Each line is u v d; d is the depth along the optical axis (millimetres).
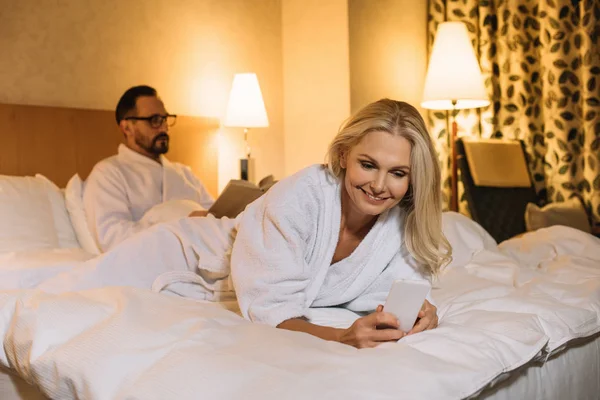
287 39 3941
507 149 3686
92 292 1428
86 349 1195
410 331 1277
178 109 3469
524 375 1305
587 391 1566
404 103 1370
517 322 1330
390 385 974
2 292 1496
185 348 1132
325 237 1484
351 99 3607
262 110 3475
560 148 3688
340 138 1385
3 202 2406
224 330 1202
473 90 3441
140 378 1081
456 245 2188
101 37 3146
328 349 1127
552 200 3746
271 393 955
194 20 3531
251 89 3455
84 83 3084
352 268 1520
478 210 3510
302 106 3873
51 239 2463
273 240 1421
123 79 3232
